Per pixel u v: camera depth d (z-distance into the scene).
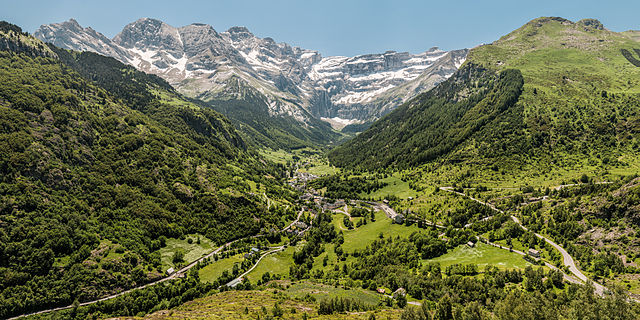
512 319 93.50
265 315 116.19
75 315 141.25
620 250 141.25
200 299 151.50
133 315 146.75
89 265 162.00
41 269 151.62
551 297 110.69
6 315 134.62
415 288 139.12
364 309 128.50
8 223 160.62
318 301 140.38
